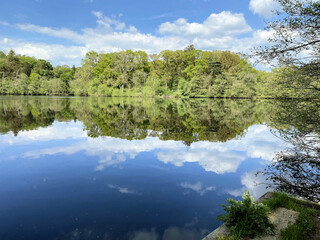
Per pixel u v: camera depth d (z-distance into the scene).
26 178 5.72
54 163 6.96
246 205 3.76
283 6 4.07
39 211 4.16
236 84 47.84
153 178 5.87
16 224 3.73
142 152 8.42
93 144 9.55
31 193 4.88
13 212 4.11
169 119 18.53
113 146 9.27
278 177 5.00
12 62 67.94
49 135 11.33
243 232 3.38
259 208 3.72
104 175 6.02
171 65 64.12
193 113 23.55
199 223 3.88
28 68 73.94
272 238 3.31
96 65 66.88
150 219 3.95
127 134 11.95
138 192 5.02
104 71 62.28
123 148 8.96
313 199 4.43
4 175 5.92
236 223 3.58
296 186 4.64
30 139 10.30
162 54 62.69
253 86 43.91
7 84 57.50
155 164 7.02
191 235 3.54
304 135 4.51
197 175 6.16
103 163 7.02
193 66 58.69
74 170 6.36
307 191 4.54
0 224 3.72
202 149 9.05
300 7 3.90
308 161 4.57
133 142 10.07
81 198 4.68
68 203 4.48
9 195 4.77
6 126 13.70
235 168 6.79
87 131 12.64
